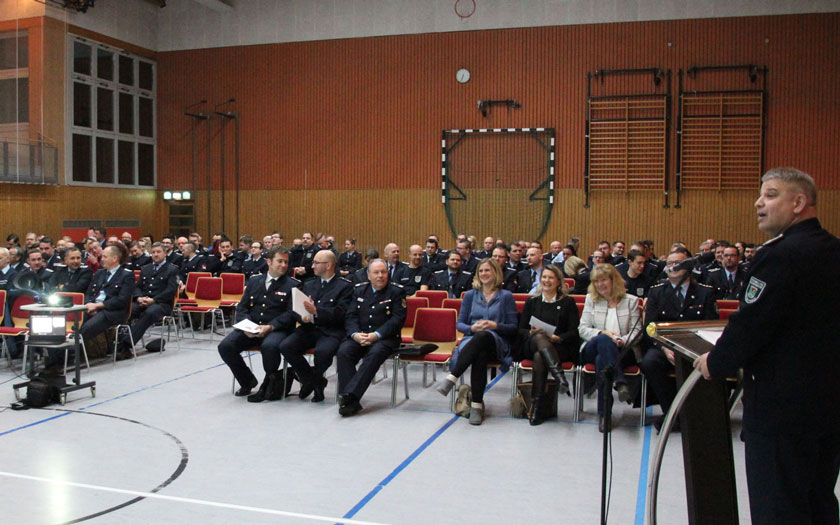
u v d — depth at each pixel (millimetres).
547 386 5871
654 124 15500
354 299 6527
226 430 5465
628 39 15586
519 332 6109
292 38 17891
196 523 3666
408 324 7516
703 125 15250
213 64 18625
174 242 13500
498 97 16406
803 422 2021
